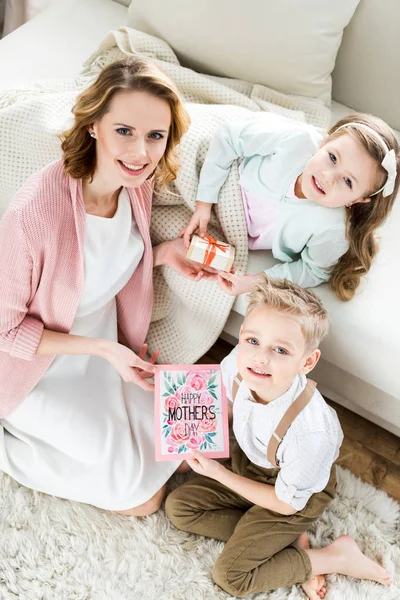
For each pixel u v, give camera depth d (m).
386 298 1.26
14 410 1.25
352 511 1.37
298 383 1.18
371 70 1.55
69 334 1.20
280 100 1.52
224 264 1.22
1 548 1.24
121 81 0.91
